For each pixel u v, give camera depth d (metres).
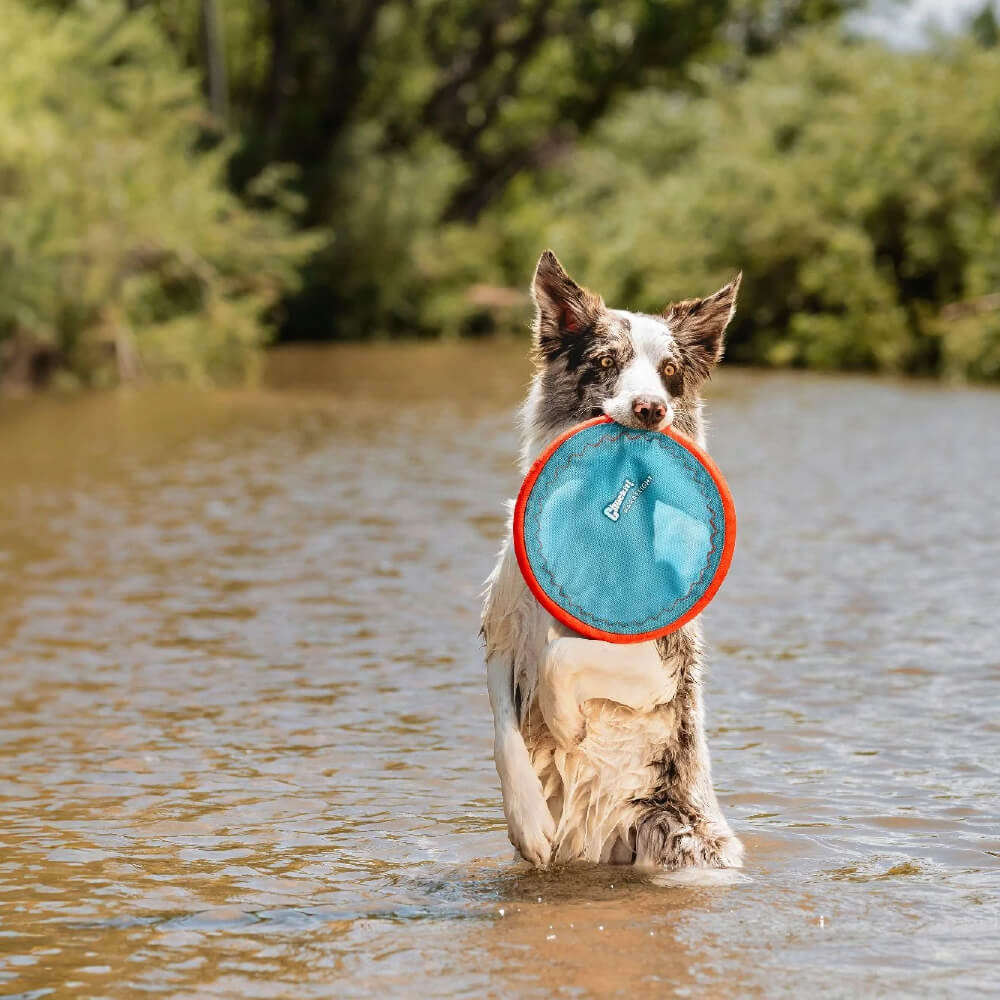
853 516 15.32
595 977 5.00
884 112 35.62
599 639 6.11
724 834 6.34
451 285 48.06
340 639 10.57
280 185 44.12
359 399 28.25
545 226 52.62
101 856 6.48
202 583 12.42
